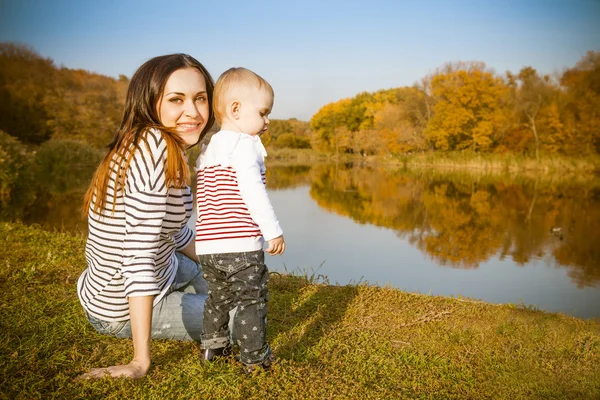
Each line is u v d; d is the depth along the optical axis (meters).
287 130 65.06
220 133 1.85
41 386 1.67
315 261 5.51
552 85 30.00
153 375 1.81
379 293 3.14
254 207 1.76
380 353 2.21
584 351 2.35
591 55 27.72
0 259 3.27
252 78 1.87
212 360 1.94
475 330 2.56
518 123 31.75
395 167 31.41
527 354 2.26
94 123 26.92
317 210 10.24
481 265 5.62
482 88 33.44
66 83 27.25
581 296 4.38
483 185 18.03
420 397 1.81
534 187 17.39
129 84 1.78
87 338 2.11
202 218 1.83
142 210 1.67
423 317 2.73
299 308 2.80
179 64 1.76
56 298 2.58
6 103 25.80
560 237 7.67
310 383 1.82
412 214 10.05
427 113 38.19
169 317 2.01
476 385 1.94
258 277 1.83
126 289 1.70
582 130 27.67
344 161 41.91
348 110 53.09
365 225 8.38
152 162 1.67
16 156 11.50
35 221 6.99
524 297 4.34
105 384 1.67
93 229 1.76
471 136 33.84
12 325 2.17
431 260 5.78
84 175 15.63
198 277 2.26
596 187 17.55
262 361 1.87
